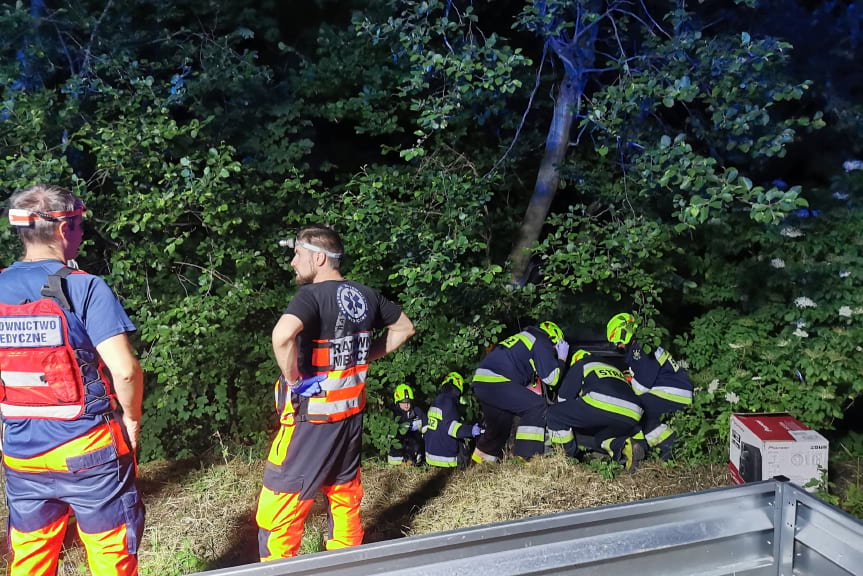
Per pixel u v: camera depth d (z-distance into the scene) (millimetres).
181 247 5734
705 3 6512
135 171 5254
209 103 6125
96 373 2793
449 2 5551
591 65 5996
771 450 4754
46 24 5852
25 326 2668
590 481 5176
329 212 5621
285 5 7031
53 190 2809
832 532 2254
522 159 6480
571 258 5539
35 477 2791
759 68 4832
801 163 7152
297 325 3271
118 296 5586
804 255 5680
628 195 5836
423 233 5312
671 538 2268
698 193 5051
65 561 4070
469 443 6027
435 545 2090
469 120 6254
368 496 5062
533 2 5383
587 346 6527
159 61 6211
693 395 5574
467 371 6074
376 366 5578
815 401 5309
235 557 4188
